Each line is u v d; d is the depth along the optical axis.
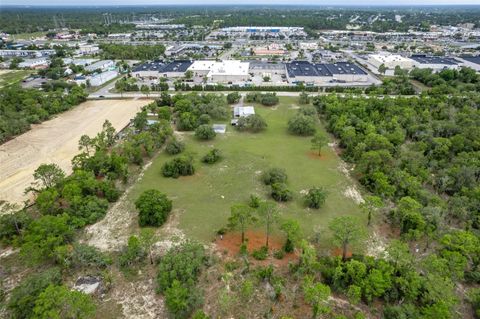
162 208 58.38
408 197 58.28
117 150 88.62
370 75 171.00
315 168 79.12
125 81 148.38
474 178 67.69
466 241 49.12
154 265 49.44
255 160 82.94
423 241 54.97
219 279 46.78
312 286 41.81
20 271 48.72
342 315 41.25
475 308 41.88
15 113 106.50
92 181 66.25
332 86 147.88
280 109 122.06
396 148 81.50
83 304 37.78
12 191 69.44
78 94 128.88
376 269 44.22
